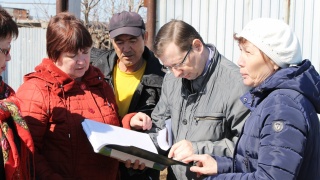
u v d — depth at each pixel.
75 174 2.47
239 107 2.41
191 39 2.41
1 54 2.00
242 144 2.00
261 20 1.98
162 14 5.55
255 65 1.97
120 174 3.06
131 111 3.20
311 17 4.97
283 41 1.92
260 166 1.79
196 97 2.55
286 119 1.78
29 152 2.06
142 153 2.25
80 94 2.55
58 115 2.43
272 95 1.89
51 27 2.45
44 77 2.46
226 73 2.50
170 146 2.60
